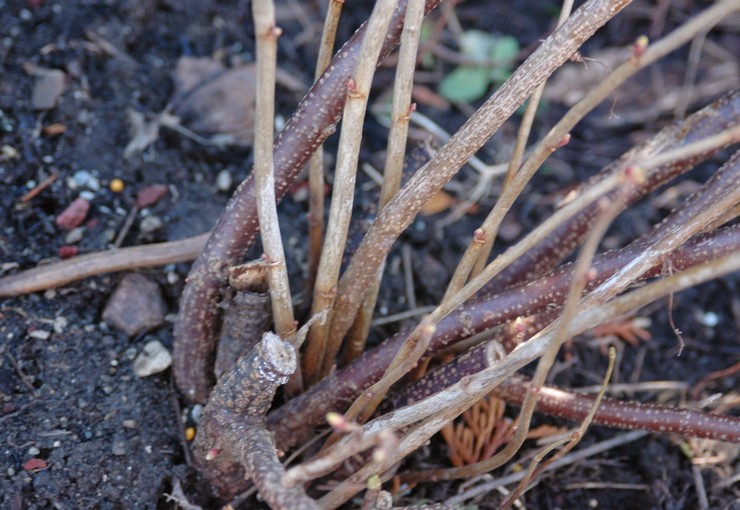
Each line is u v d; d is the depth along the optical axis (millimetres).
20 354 456
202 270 416
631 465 491
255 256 491
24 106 515
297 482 360
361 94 372
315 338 431
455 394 376
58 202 498
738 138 323
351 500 453
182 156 531
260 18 338
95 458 441
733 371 507
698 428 429
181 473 440
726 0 318
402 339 421
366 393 394
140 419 454
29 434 440
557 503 478
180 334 437
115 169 514
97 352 466
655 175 445
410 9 375
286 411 433
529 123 415
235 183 533
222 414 401
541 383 362
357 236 452
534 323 412
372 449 419
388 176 414
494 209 388
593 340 525
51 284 468
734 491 480
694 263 404
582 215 449
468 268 405
